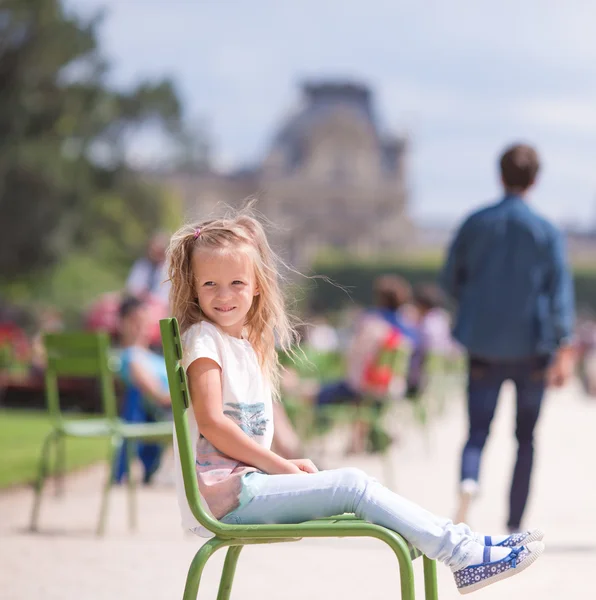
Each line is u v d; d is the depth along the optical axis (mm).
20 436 23047
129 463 13211
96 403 30672
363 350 20109
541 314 12430
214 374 6152
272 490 6027
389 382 20156
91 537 12430
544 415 39094
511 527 12594
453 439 28016
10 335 40125
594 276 153125
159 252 23469
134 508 13102
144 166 84312
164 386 17234
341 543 12086
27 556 11164
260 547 11867
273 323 6609
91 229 79438
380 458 22266
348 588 9703
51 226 73250
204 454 6188
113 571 10414
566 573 10461
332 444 24797
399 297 23297
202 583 9906
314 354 22750
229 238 6395
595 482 19078
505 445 26516
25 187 72312
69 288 78438
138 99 79250
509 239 12453
